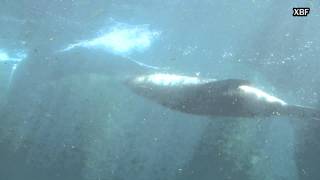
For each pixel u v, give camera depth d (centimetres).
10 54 1181
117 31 1211
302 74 1099
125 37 1186
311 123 1093
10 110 1084
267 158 1126
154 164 1108
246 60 1120
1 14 1243
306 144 1123
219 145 1097
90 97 1062
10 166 1110
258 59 1124
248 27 1182
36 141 1091
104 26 1228
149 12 1232
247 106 327
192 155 1109
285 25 1170
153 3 1238
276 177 1118
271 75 1096
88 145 1088
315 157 1123
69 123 1077
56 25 1225
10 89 1102
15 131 1088
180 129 1077
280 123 1090
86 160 1095
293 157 1126
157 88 366
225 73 1096
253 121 1073
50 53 1145
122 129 1077
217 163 1121
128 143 1089
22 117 1084
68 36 1201
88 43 1170
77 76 1075
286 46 1140
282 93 1073
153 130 1077
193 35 1177
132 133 1080
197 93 343
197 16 1214
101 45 1155
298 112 330
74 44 1175
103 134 1080
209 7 1223
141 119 1067
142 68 1027
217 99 333
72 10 1245
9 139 1089
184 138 1087
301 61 1116
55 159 1101
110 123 1072
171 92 359
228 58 1123
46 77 1095
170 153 1098
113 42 1169
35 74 1106
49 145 1093
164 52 1144
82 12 1244
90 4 1246
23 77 1109
